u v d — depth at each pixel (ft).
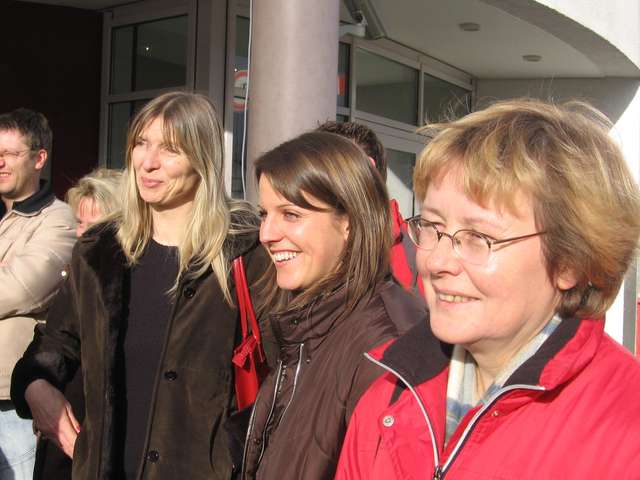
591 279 3.66
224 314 6.98
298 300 5.59
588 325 3.69
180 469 6.70
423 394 4.05
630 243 3.62
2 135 9.88
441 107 26.27
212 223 7.13
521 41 22.88
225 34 17.93
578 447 3.46
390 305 5.43
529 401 3.61
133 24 19.54
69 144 19.75
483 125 3.72
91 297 7.36
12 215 9.75
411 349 4.17
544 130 3.62
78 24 19.74
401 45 23.79
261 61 10.65
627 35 23.43
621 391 3.54
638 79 26.76
